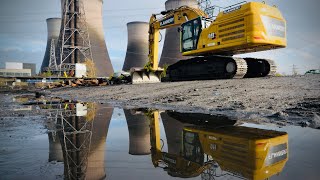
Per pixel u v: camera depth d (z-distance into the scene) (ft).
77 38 289.74
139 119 21.40
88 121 20.77
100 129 17.20
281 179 7.39
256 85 38.99
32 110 30.01
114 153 10.94
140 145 12.60
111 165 9.07
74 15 292.40
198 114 22.97
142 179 7.62
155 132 15.92
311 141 12.23
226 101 28.99
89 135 15.12
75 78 174.09
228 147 11.72
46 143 12.96
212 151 11.23
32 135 15.05
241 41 46.19
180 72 65.41
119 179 7.58
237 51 53.62
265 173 8.02
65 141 13.47
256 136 13.62
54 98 59.47
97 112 27.25
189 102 31.50
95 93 63.93
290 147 11.19
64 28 278.26
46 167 8.90
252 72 59.67
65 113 26.68
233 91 35.73
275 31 46.50
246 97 30.22
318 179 7.30
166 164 9.27
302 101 24.52
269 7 47.06
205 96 34.35
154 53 75.77
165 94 43.01
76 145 12.57
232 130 15.51
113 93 58.44
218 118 20.27
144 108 30.07
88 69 265.95
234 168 8.71
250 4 45.14
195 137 14.08
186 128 16.81
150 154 10.87
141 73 79.10
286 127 16.05
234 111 23.04
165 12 68.54
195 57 61.05
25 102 44.98
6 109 31.48
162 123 19.13
